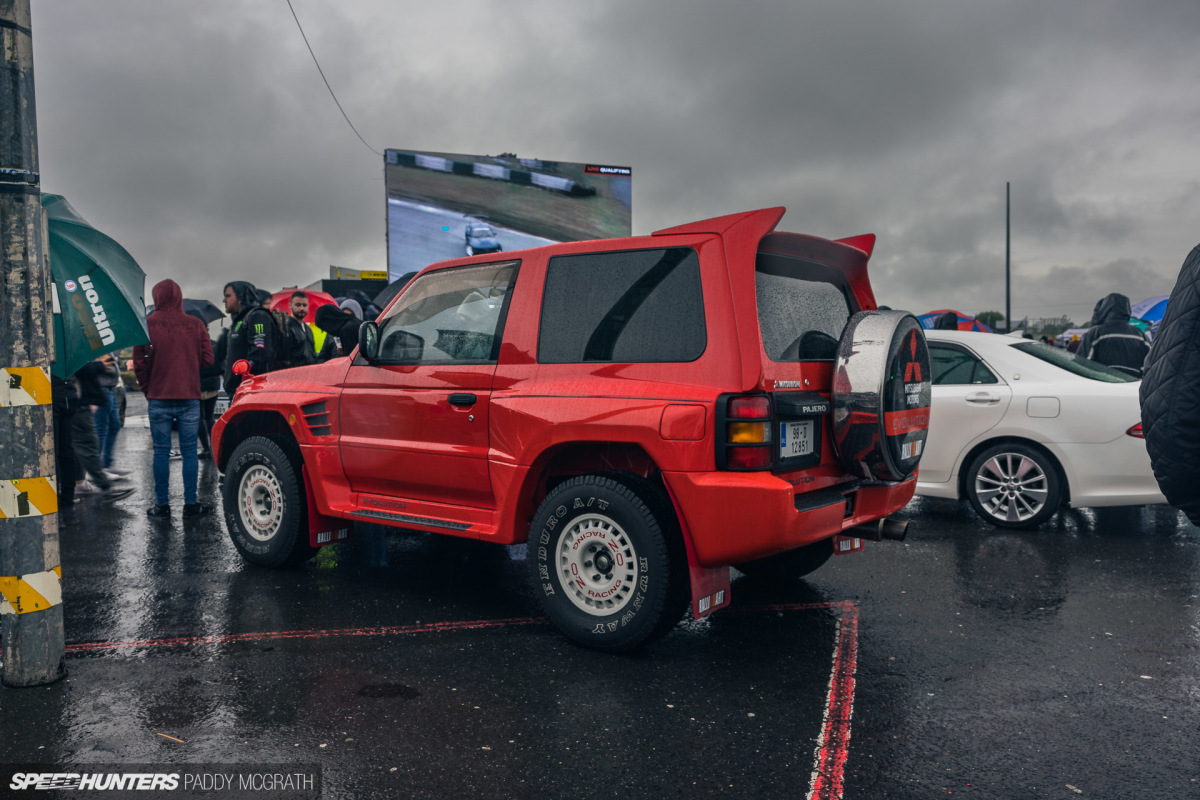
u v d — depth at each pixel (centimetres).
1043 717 308
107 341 567
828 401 389
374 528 654
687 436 345
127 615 428
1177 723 302
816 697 327
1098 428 588
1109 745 285
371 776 264
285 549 507
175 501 772
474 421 414
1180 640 389
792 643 389
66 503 710
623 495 362
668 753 280
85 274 562
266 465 514
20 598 328
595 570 380
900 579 496
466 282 440
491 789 257
